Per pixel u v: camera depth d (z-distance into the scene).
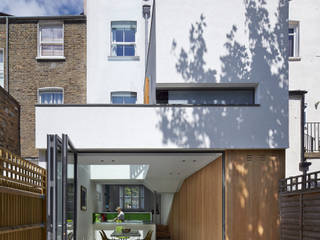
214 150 8.84
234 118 8.57
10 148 11.91
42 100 14.25
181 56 8.57
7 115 11.41
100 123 8.59
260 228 8.48
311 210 6.81
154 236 17.67
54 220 6.13
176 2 8.65
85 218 13.88
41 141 8.50
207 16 8.66
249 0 8.72
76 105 8.59
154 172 13.60
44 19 14.30
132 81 14.57
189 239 14.71
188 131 8.55
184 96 9.05
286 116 8.60
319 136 12.90
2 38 14.20
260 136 8.54
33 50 14.24
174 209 20.30
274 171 8.66
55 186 6.22
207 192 10.88
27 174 6.94
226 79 8.59
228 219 8.48
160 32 8.60
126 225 17.52
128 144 8.56
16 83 14.08
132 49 14.91
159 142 8.55
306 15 14.88
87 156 9.34
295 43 14.93
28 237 6.64
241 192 8.57
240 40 8.66
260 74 8.63
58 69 14.27
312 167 11.26
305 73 14.65
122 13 14.78
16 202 5.95
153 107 8.61
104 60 14.55
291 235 7.73
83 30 14.51
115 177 15.48
